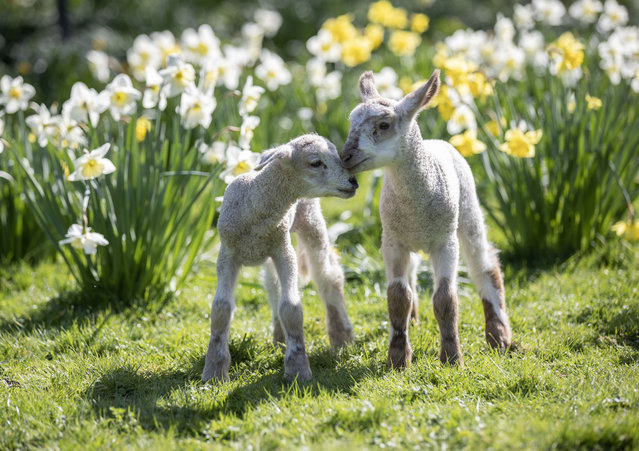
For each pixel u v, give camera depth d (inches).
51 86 642.8
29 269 357.4
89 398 229.1
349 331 273.4
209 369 240.2
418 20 571.2
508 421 198.2
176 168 321.4
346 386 232.4
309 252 267.4
